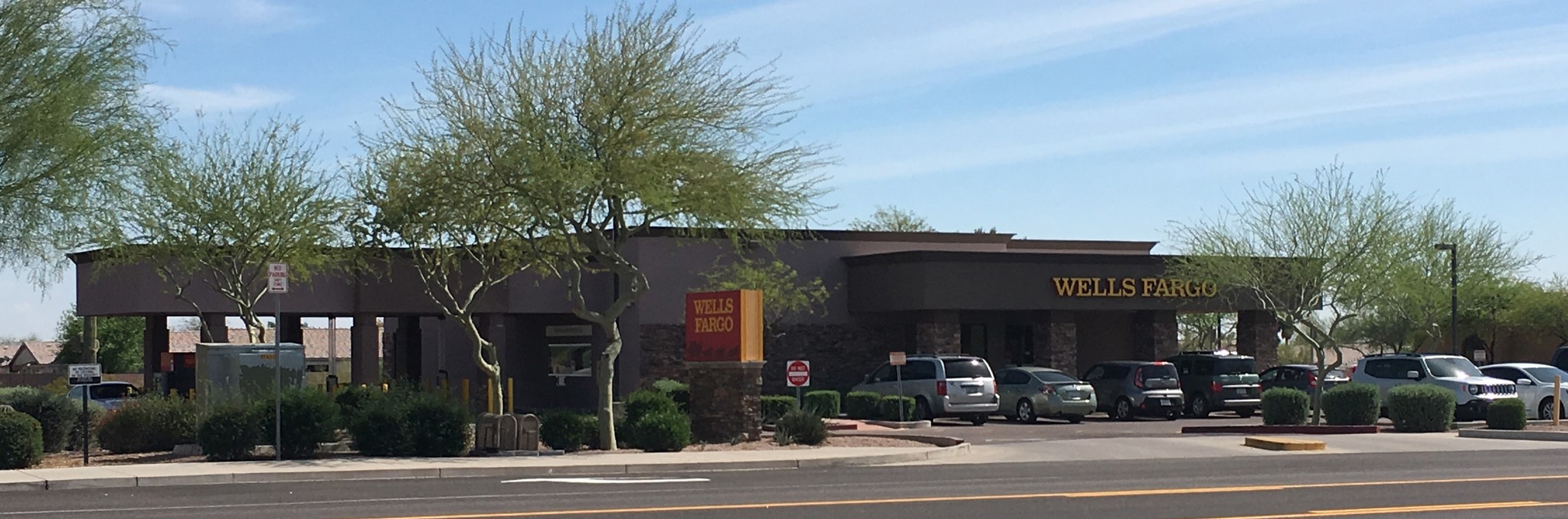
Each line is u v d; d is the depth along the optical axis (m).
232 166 35.47
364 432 23.97
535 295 43.03
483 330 43.75
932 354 41.09
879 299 43.50
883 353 45.06
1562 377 37.25
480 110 25.62
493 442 24.36
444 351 50.38
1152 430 34.62
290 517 15.10
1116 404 40.50
